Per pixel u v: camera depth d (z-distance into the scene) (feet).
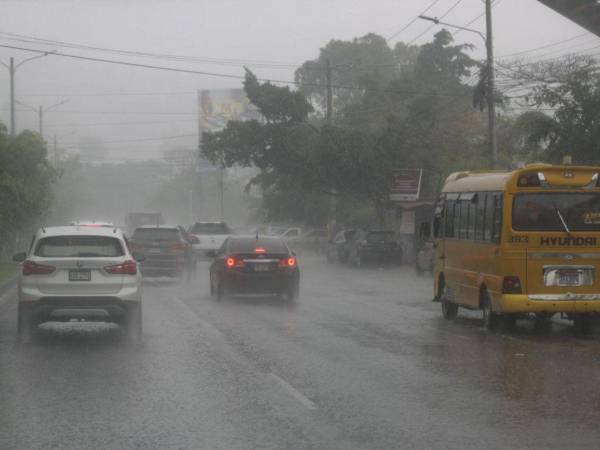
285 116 157.99
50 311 48.78
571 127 87.66
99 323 58.59
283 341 49.80
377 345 48.32
